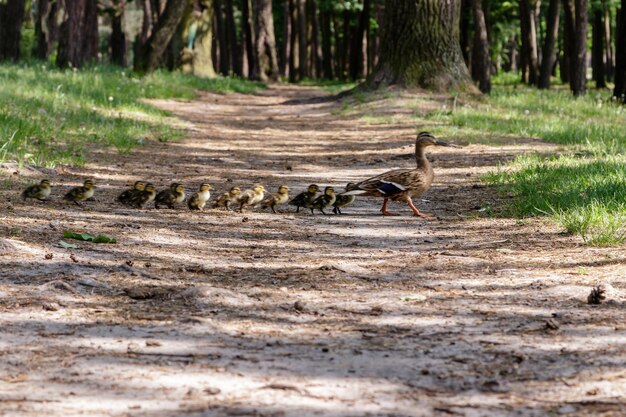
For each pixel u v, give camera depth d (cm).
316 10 9600
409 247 1289
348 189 1644
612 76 10075
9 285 938
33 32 7956
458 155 2602
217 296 912
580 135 2920
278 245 1293
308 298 935
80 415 579
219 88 5803
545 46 6256
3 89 3269
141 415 581
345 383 650
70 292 923
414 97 4119
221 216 1570
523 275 1054
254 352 728
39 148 2266
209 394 621
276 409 593
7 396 614
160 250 1201
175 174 2159
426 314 868
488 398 621
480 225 1491
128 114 3444
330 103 4441
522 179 1923
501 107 4028
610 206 1454
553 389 639
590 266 1093
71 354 714
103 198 1702
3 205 1491
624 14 4769
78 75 4409
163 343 747
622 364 693
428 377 666
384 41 4347
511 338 773
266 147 2912
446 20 4244
